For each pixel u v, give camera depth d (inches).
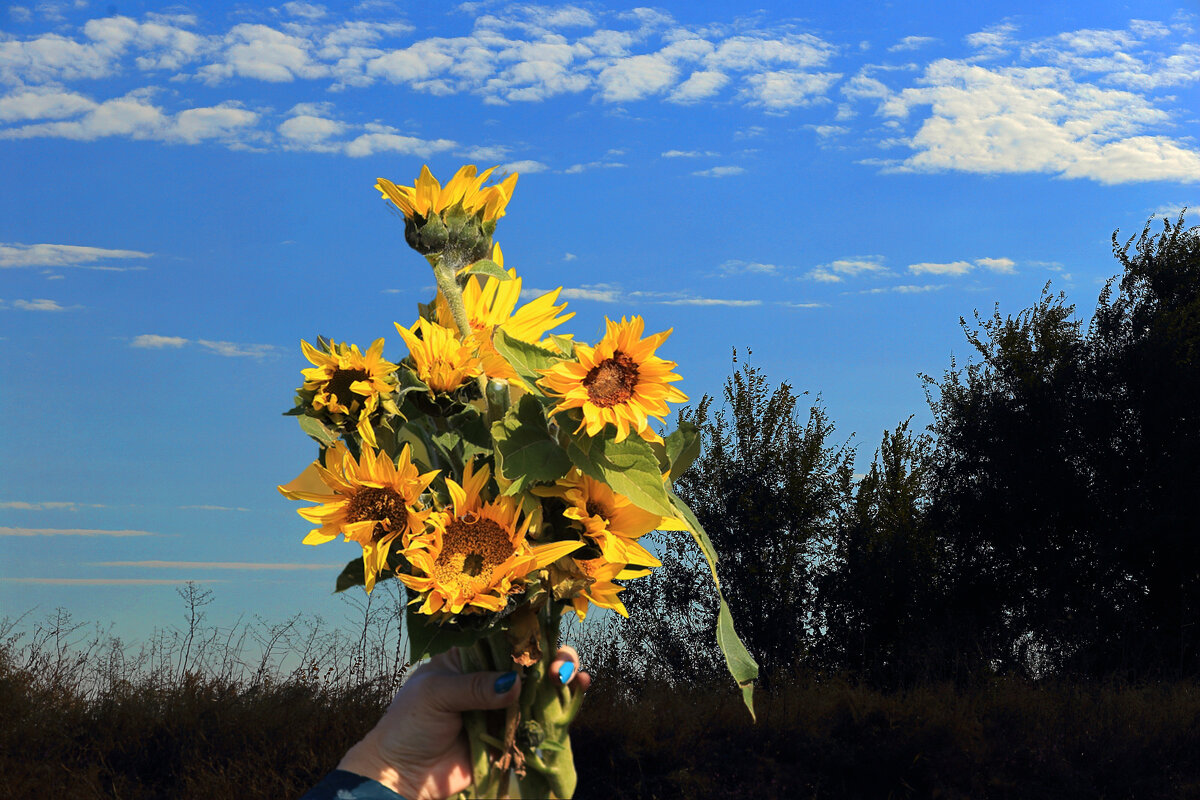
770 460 406.9
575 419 48.4
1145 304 442.6
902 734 246.2
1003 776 229.0
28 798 197.3
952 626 387.9
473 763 52.1
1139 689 327.3
